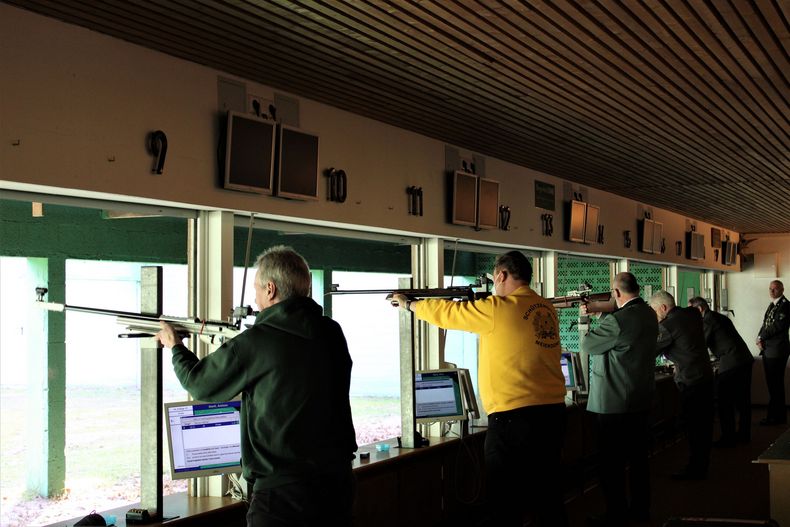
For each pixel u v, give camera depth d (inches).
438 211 221.0
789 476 146.3
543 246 281.6
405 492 177.5
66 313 204.2
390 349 354.3
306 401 100.8
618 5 131.0
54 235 193.0
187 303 154.5
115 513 135.4
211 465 140.9
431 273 223.3
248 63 154.9
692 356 264.8
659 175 299.3
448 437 202.8
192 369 105.7
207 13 127.3
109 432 218.7
